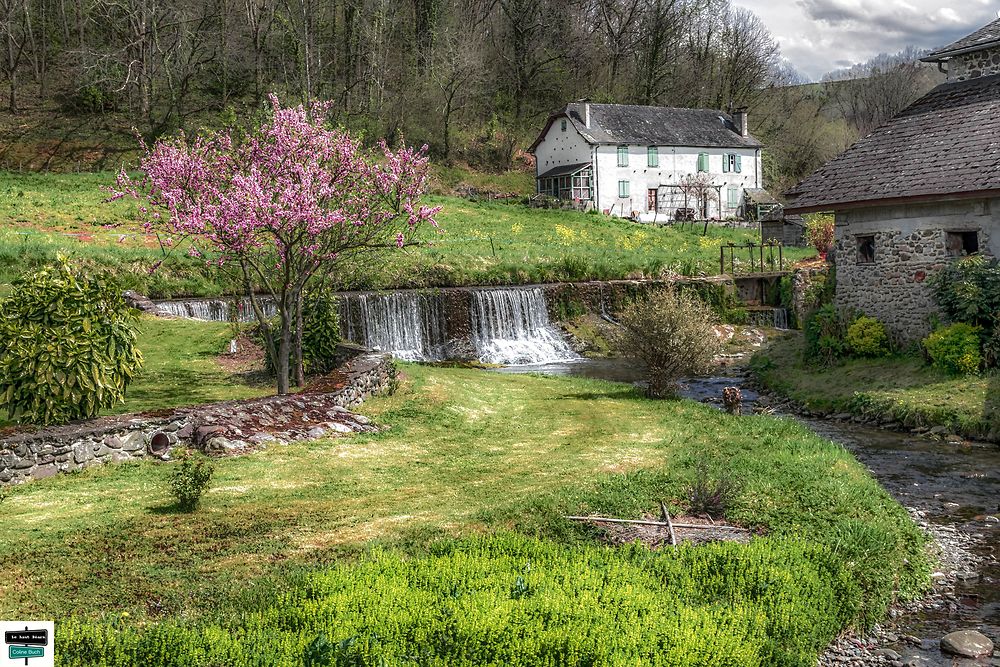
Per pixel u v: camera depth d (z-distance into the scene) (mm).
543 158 68688
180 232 16266
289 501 11047
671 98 86812
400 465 13406
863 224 23219
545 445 15062
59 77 69812
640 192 64812
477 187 70312
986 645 8242
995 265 20172
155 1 65625
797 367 24859
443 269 35531
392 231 18078
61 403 12930
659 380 20703
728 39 87938
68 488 11547
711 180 67375
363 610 6832
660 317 20453
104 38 72938
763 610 7500
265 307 29609
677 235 54844
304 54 73312
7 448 11625
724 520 10445
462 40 77875
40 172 56062
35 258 29141
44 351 12883
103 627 6500
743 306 36750
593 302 35750
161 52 66812
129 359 13992
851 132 94625
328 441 14750
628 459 13664
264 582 7922
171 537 9414
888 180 22109
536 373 25719
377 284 33062
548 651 6215
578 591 7434
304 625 6656
